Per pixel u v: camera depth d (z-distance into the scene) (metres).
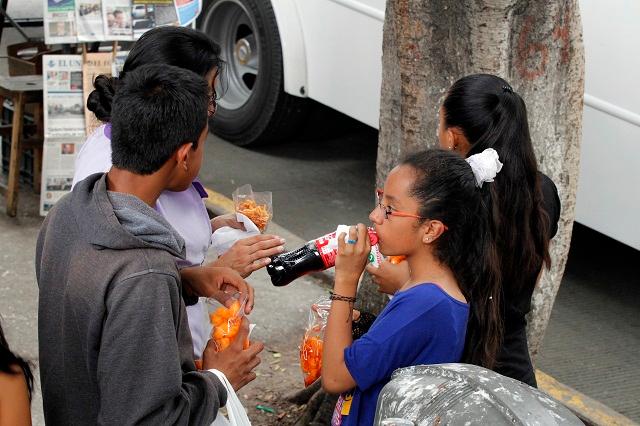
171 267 2.01
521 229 2.55
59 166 5.31
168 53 2.52
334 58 6.03
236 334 2.44
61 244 2.08
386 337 2.26
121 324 1.93
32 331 4.34
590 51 4.58
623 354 4.59
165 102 2.03
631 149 4.55
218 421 2.28
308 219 5.87
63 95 5.21
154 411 1.96
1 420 1.81
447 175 2.26
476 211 2.29
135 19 5.21
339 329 2.42
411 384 1.60
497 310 2.37
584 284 5.29
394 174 2.31
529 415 1.42
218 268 2.57
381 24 5.60
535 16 3.18
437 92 3.27
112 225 1.98
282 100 6.62
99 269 1.97
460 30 3.17
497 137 2.54
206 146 7.07
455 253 2.29
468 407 1.47
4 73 7.27
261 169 6.68
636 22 4.38
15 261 5.01
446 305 2.25
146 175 2.07
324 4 5.98
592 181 4.75
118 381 1.94
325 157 7.03
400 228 2.28
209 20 7.08
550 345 4.65
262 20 6.44
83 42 5.15
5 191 5.71
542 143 3.37
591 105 4.64
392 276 2.63
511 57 3.21
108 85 2.70
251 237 2.74
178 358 1.99
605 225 4.75
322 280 5.03
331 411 3.50
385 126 3.50
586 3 4.54
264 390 3.99
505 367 2.65
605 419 3.79
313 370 2.82
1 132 5.73
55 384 2.13
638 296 5.17
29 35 8.05
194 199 2.73
